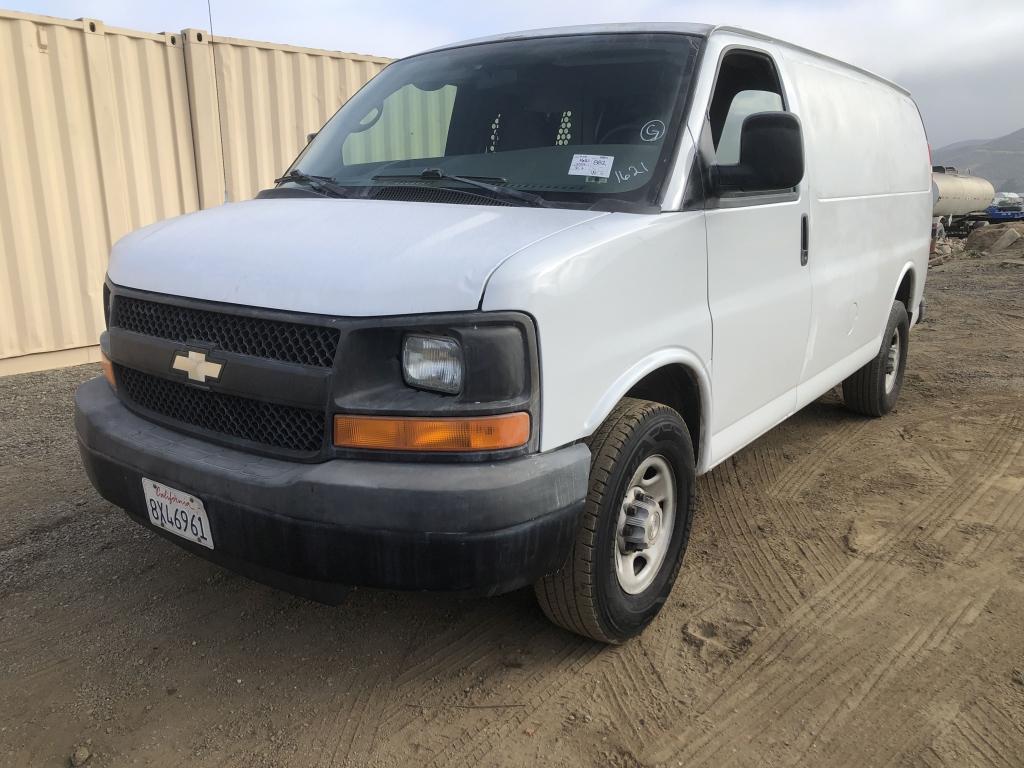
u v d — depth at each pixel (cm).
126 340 276
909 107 573
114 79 710
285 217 284
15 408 584
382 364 225
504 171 306
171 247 279
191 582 339
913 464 485
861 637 303
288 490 223
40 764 236
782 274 365
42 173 677
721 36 333
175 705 262
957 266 1656
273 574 244
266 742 246
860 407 564
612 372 256
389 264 228
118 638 299
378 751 242
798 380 406
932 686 274
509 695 269
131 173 732
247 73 788
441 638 301
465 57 368
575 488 237
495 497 216
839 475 469
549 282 229
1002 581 344
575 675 279
